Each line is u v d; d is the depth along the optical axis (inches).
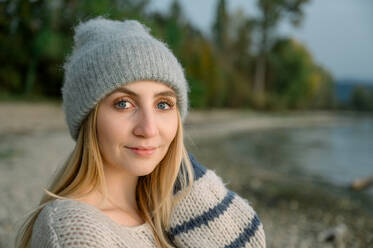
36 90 873.5
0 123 508.4
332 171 530.3
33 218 46.6
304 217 283.7
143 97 45.3
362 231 260.5
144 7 994.7
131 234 47.8
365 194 382.6
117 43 44.7
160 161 54.1
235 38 1807.3
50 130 510.6
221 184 55.7
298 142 913.5
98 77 44.3
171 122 48.8
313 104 2405.3
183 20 1333.7
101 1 653.3
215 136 819.4
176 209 53.1
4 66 844.6
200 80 1235.9
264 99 1718.8
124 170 48.8
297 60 1946.4
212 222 52.0
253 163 534.0
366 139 1088.2
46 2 788.6
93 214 41.1
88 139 47.4
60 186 49.4
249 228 52.8
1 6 799.7
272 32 1696.6
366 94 2723.9
